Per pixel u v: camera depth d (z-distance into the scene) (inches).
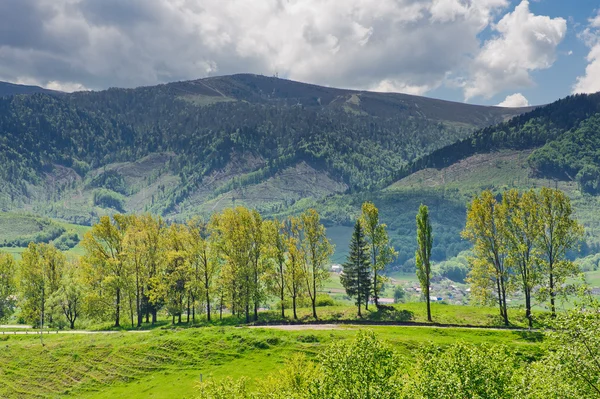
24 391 2704.2
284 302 3794.3
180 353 2815.0
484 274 3366.1
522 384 1323.8
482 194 3417.8
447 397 1282.0
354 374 1413.6
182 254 3759.8
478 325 3181.6
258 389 1996.8
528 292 3144.7
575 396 1234.0
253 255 3740.2
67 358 2967.5
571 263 2933.1
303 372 1921.8
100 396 2529.5
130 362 2817.4
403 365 1493.6
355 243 3737.7
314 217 3722.9
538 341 2687.0
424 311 3555.6
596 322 1312.7
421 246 3440.0
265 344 2805.1
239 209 3801.7
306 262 3698.3
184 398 2281.0
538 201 3193.9
